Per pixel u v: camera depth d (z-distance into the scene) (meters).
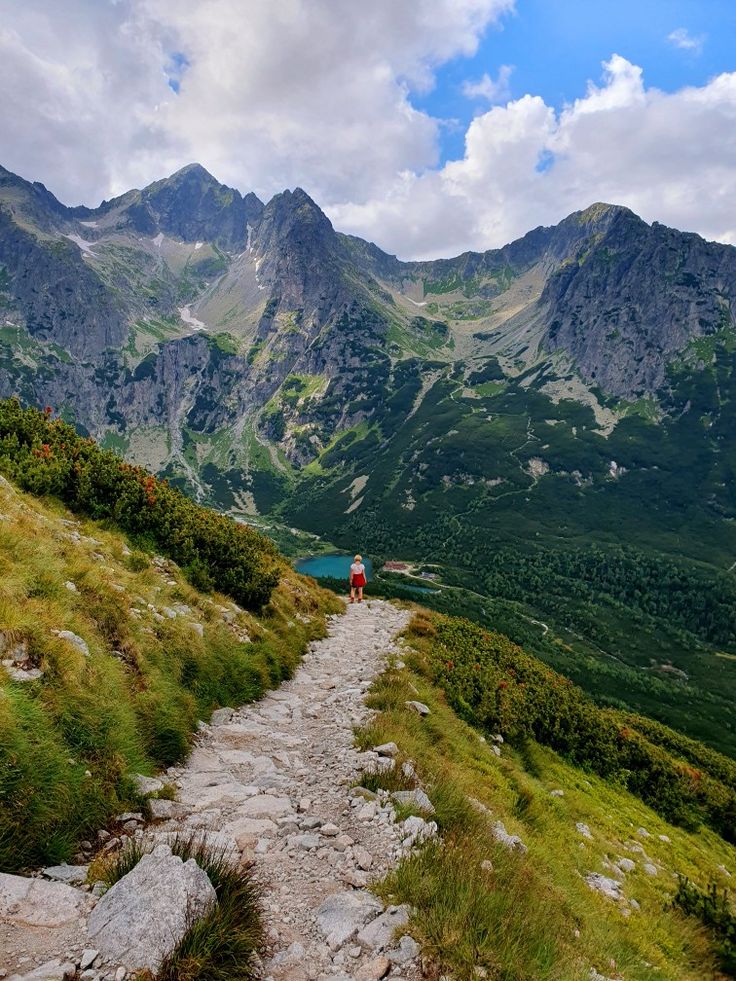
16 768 6.27
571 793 18.42
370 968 5.13
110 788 7.25
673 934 11.12
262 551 28.73
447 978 5.10
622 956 7.97
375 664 19.55
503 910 6.31
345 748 11.01
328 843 7.49
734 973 10.41
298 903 6.16
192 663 12.55
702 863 18.42
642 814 21.03
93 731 7.91
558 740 22.92
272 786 9.21
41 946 4.59
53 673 8.16
